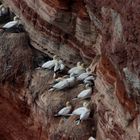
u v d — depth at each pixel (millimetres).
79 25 25312
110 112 22984
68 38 26391
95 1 23031
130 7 20547
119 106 22000
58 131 25281
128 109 21406
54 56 27188
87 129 24984
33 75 27141
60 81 26219
